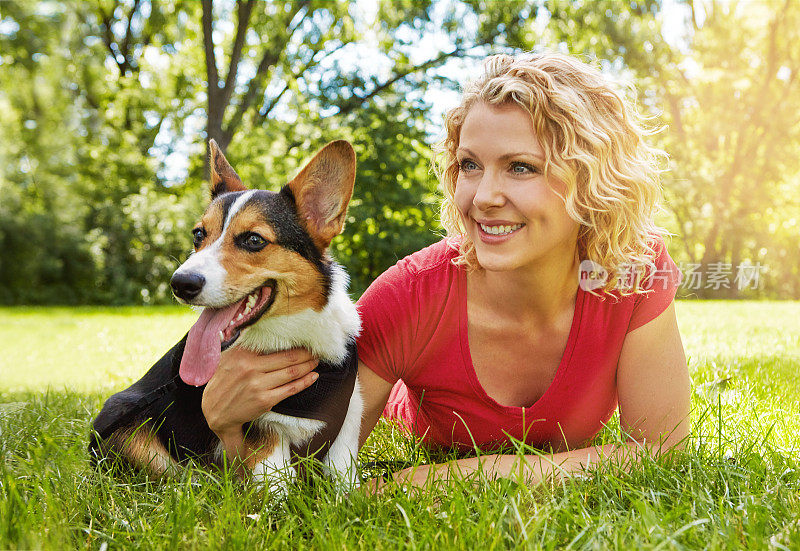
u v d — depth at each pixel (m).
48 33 25.47
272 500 2.32
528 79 2.25
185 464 2.72
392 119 21.28
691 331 7.76
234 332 2.62
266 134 23.89
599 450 2.58
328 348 2.67
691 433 2.68
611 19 23.33
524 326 2.66
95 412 3.97
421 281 2.76
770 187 23.80
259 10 24.34
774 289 21.89
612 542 1.86
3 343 9.91
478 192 2.28
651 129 2.68
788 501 2.18
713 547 1.75
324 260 2.92
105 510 2.26
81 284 22.64
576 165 2.28
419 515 2.08
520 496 2.12
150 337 9.18
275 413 2.61
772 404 3.70
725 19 23.53
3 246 22.16
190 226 22.94
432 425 3.00
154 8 27.16
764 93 23.78
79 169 25.59
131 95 27.14
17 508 2.10
